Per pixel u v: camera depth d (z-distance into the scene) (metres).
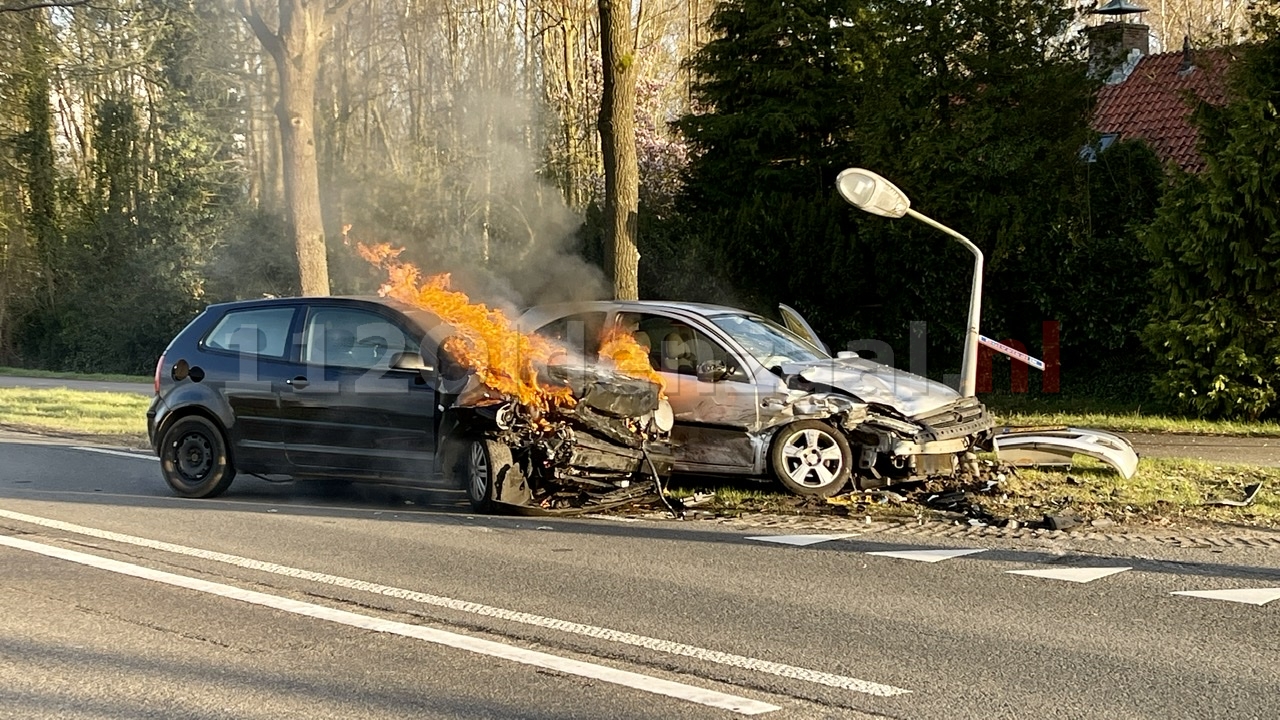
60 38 37.75
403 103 36.59
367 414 9.84
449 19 36.62
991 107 21.66
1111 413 19.17
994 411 20.12
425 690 5.03
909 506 9.58
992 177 21.84
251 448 10.28
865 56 23.97
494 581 7.02
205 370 10.56
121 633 5.93
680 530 8.71
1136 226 21.28
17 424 16.89
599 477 9.65
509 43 37.25
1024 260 22.34
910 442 9.98
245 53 38.72
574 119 33.75
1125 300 21.89
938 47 22.17
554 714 4.73
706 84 29.88
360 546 8.07
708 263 25.45
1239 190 16.80
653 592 6.74
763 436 9.98
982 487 10.17
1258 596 6.59
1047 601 6.51
